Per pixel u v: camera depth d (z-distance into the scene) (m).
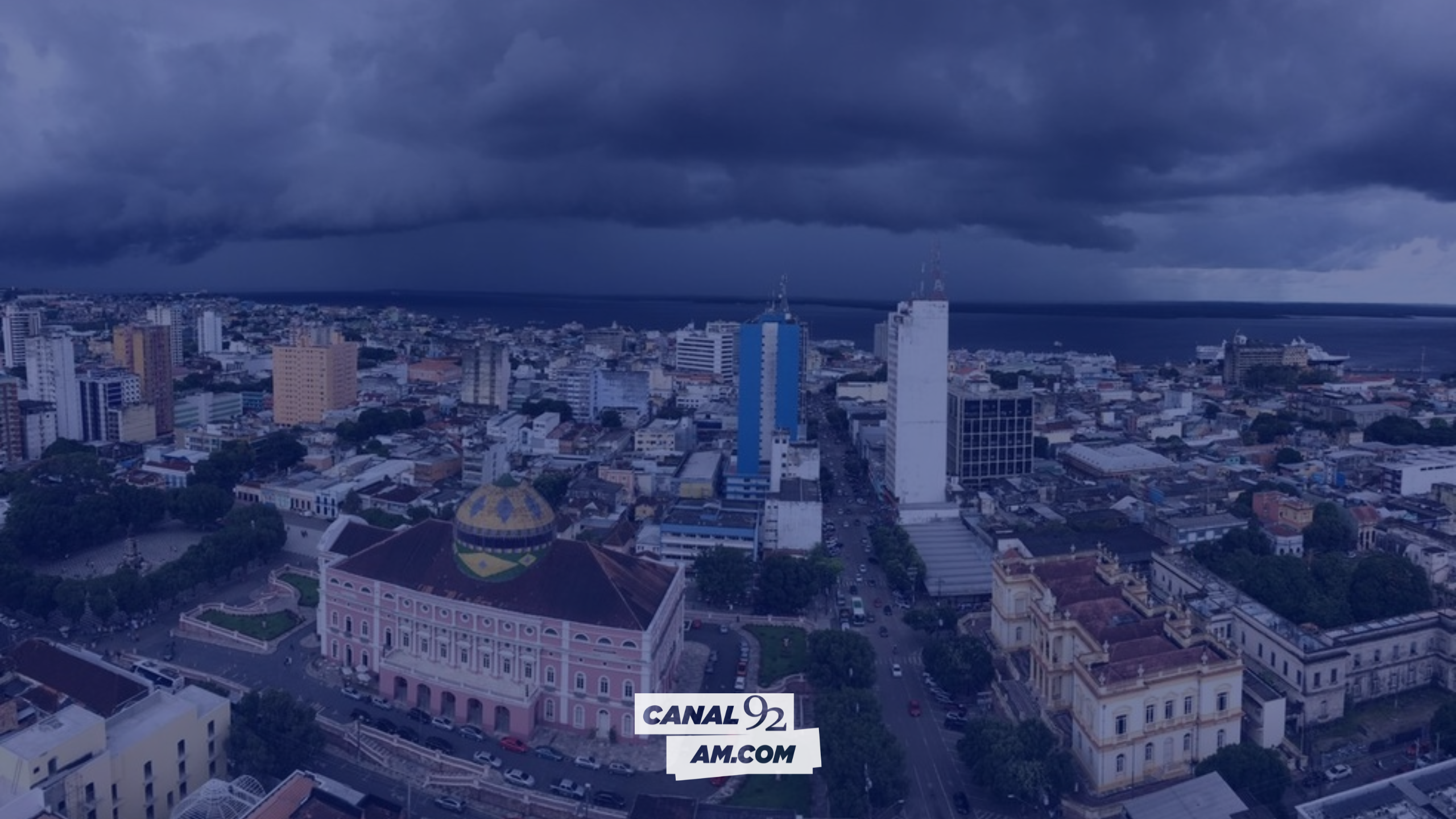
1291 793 193.00
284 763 193.62
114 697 187.00
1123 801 181.88
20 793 160.62
